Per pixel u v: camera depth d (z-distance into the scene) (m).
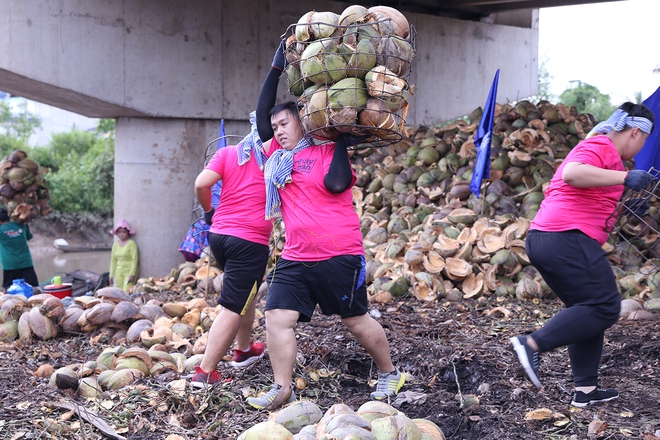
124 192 10.47
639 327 5.76
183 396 3.99
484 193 8.45
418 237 8.10
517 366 4.53
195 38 10.43
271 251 8.39
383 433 2.77
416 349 5.08
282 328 3.80
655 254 7.64
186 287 8.80
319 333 5.54
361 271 3.78
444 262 7.36
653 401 3.93
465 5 14.27
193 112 10.50
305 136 3.77
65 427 3.63
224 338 4.20
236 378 4.45
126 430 3.65
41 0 9.13
